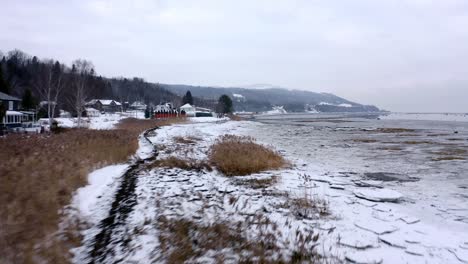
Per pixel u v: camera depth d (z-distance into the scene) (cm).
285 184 1156
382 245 646
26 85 6869
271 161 1530
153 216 749
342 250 609
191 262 529
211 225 708
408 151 2309
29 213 667
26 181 878
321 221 777
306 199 941
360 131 4684
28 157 1226
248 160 1493
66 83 5344
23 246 534
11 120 3750
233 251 578
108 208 799
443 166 1664
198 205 861
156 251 566
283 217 793
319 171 1490
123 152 1570
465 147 2581
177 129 3991
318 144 2788
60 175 986
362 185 1208
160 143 2283
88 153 1430
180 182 1121
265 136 3691
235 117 9881
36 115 4509
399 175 1420
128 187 1023
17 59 9038
